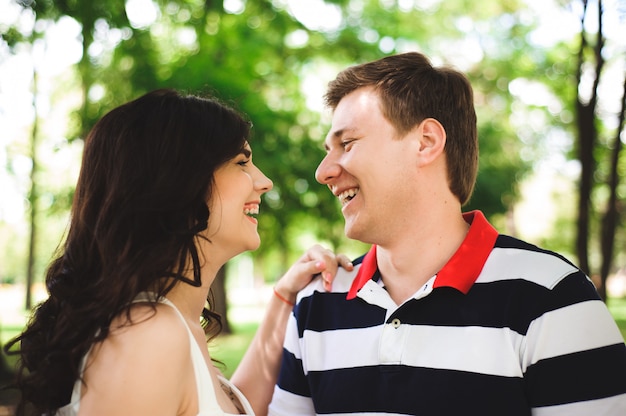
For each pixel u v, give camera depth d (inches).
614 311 696.4
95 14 298.2
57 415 61.0
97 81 358.0
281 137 403.2
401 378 71.4
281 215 422.0
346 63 440.1
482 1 510.3
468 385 68.3
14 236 1353.3
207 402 62.7
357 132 76.4
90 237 65.6
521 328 68.1
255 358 90.4
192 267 68.1
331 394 76.9
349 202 78.3
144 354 57.8
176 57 368.8
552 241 960.3
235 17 387.5
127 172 64.7
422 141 75.9
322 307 82.2
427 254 76.0
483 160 500.1
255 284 1402.6
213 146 66.9
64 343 59.7
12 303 1266.0
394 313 73.7
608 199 275.6
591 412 64.1
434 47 504.4
